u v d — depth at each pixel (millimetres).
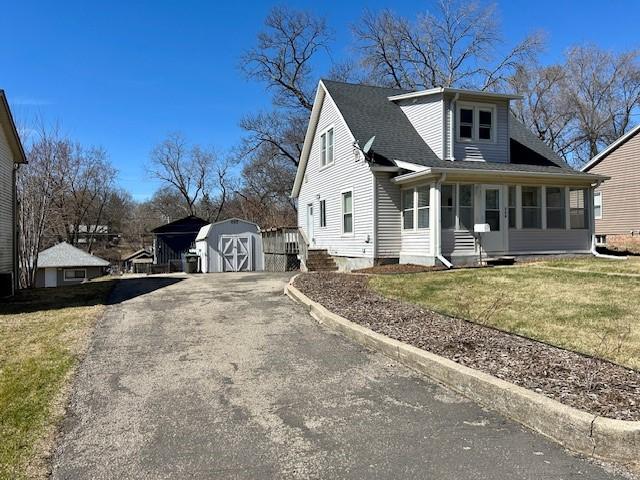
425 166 13422
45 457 3246
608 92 33688
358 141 15062
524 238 14461
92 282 15492
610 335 5773
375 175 14742
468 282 10172
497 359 4719
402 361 5203
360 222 15562
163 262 31875
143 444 3434
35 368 5227
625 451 3055
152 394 4445
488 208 14102
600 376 4160
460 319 6711
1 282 12039
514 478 2883
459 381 4324
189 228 32750
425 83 33656
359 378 4773
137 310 8883
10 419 3855
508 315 7008
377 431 3568
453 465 3047
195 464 3139
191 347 6121
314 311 7895
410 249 14555
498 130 15344
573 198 15344
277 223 35438
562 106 34062
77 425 3766
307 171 20688
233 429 3662
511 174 13672
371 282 10656
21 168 21234
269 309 8555
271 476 2973
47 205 26094
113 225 61750
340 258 17016
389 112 17062
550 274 10844
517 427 3586
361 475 2957
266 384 4664
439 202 13195
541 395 3652
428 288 9602
